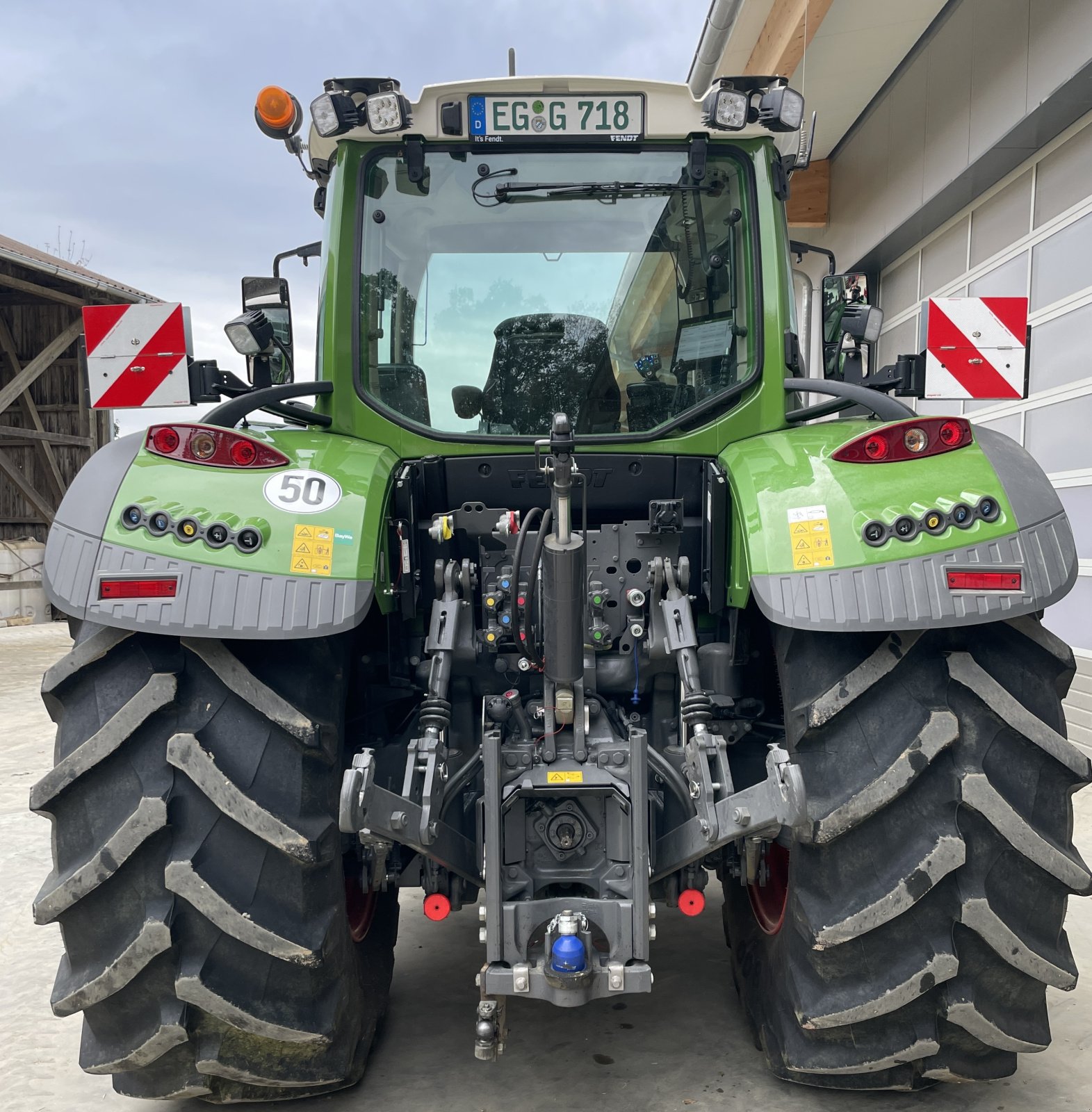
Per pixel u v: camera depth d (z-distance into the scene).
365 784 1.62
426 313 2.44
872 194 7.55
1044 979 1.69
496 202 2.45
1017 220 5.82
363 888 2.15
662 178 2.46
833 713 1.71
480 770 2.03
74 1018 2.51
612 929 1.76
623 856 1.86
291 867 1.68
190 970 1.65
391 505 2.07
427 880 1.99
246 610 1.67
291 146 2.49
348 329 2.38
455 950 2.88
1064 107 5.04
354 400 2.38
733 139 2.45
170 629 1.65
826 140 8.27
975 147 5.78
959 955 1.70
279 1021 1.70
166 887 1.62
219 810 1.65
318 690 1.77
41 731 6.34
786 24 6.03
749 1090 2.07
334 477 1.90
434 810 1.79
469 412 2.43
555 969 1.68
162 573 1.67
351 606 1.72
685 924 3.06
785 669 1.87
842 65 6.91
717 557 2.09
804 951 1.81
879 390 2.48
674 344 2.45
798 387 2.29
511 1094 2.07
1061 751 1.70
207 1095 1.87
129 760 1.67
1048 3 4.97
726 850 2.14
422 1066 2.20
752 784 2.22
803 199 8.67
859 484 1.82
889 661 1.72
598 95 2.41
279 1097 1.94
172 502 1.74
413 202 2.45
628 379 2.44
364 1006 2.13
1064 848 1.71
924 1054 1.76
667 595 2.12
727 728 2.18
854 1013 1.72
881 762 1.69
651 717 2.24
